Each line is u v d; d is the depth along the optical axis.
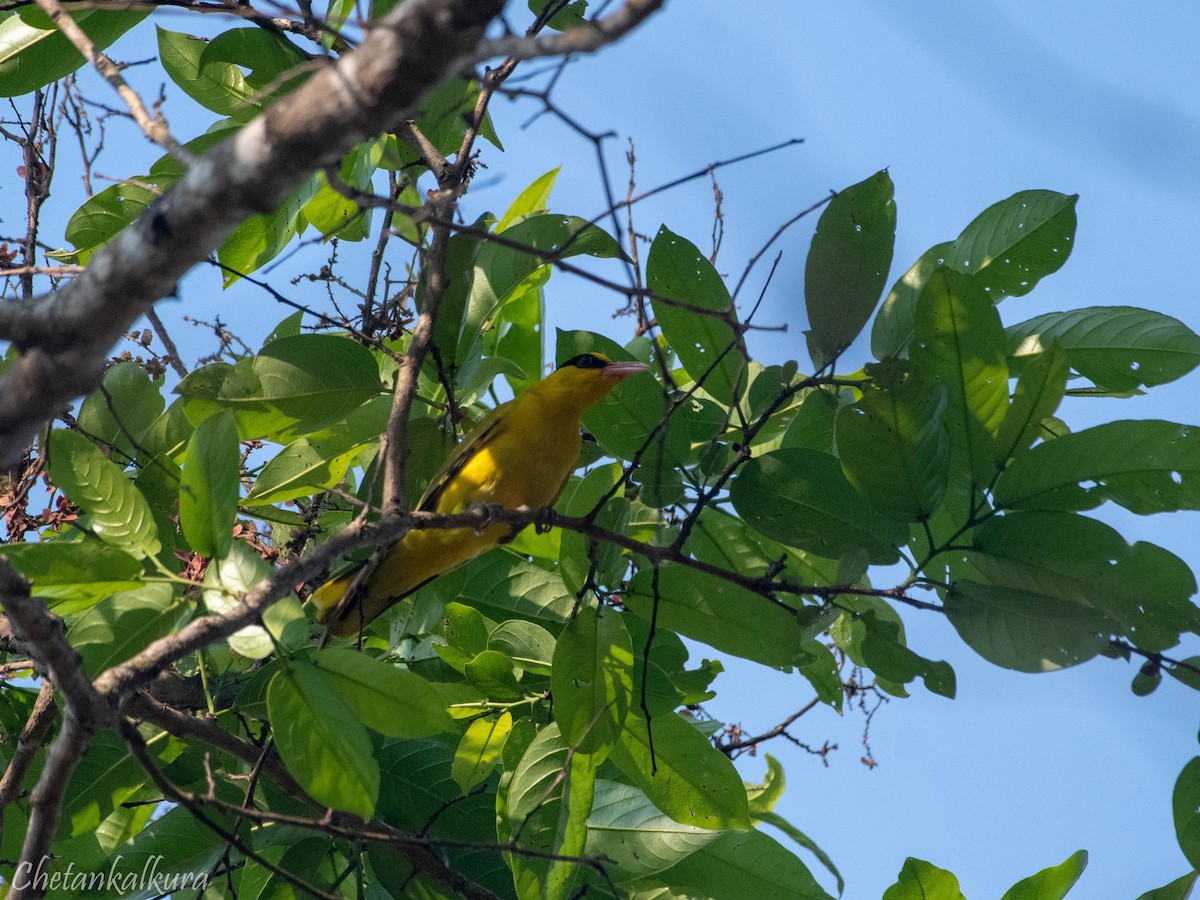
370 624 11.48
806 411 10.35
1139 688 8.46
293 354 9.50
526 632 10.59
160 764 10.10
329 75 5.09
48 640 6.08
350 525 7.73
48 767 6.47
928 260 9.92
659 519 10.33
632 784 10.45
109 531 7.59
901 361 8.29
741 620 9.27
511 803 9.34
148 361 11.05
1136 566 8.13
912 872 9.72
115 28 10.99
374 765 6.67
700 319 9.71
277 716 6.77
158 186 11.20
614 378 9.98
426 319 9.14
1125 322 9.48
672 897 10.52
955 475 8.91
